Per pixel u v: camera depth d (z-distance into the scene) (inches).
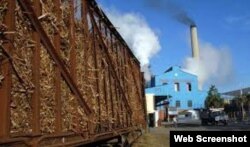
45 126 209.3
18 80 180.5
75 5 289.7
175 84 3567.9
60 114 228.5
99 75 350.6
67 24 261.3
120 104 459.5
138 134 690.2
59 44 235.6
